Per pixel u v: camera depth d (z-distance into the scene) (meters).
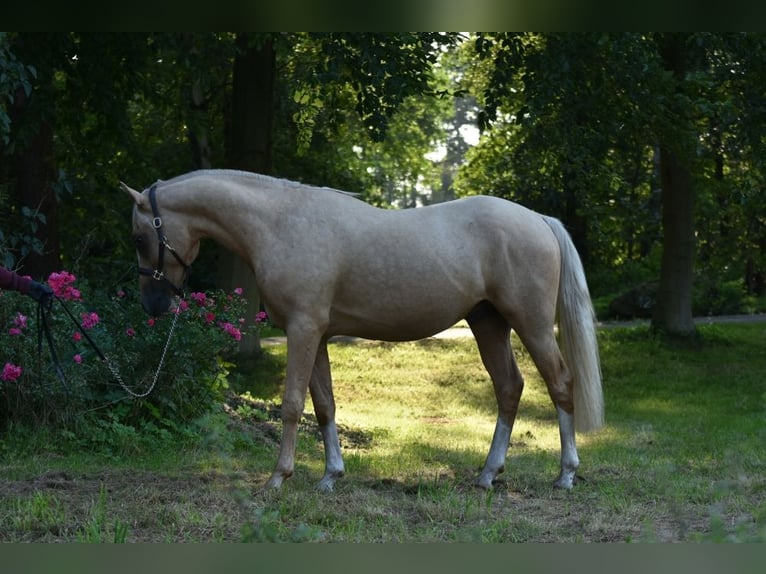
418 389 16.39
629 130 15.89
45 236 12.71
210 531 5.39
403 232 6.72
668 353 19.19
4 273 6.10
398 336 6.84
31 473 7.05
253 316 17.38
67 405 8.37
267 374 16.86
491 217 6.89
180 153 23.38
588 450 9.64
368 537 5.34
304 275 6.53
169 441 8.59
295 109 20.20
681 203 20.03
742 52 15.11
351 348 20.27
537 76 13.92
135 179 17.25
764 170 16.58
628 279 30.98
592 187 19.59
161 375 8.90
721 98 16.19
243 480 7.07
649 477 7.51
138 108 21.27
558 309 7.14
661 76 14.75
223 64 17.56
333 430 6.98
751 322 24.05
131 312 9.16
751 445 9.51
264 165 16.70
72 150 14.87
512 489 7.03
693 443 10.23
